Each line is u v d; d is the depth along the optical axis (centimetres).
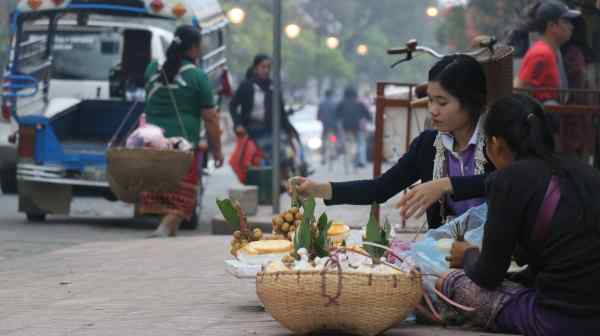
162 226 1348
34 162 1617
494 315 619
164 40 1978
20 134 1620
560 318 588
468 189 663
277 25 1509
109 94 1950
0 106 2114
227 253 1108
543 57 1184
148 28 1950
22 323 702
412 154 722
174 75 1396
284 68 9231
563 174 594
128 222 1683
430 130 724
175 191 1352
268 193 1741
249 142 1777
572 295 585
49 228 1555
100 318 715
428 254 664
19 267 1027
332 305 588
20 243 1341
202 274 942
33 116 1612
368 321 590
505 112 613
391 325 599
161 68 1405
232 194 1520
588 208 586
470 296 629
